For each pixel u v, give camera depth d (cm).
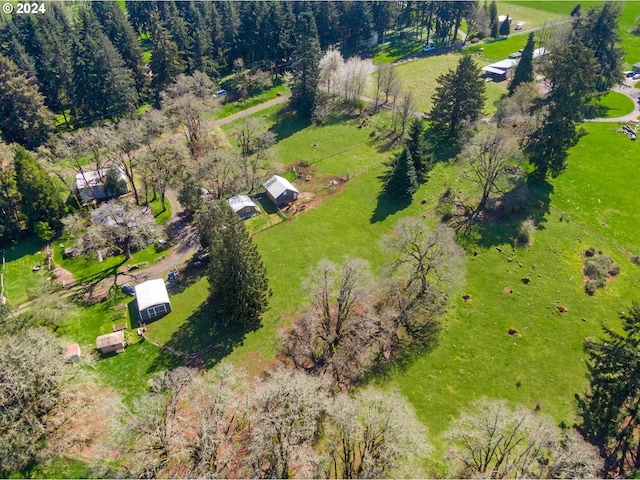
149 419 3669
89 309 5800
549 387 4759
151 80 11862
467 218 7150
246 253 5109
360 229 7075
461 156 7919
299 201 7812
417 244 5725
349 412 3525
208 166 7525
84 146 7306
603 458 4097
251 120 9244
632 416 4159
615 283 6072
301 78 10494
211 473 3372
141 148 8962
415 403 4606
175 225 7425
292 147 9631
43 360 4088
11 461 3816
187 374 4341
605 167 8500
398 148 9238
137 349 5244
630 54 13462
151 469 3434
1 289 6225
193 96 9088
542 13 18138
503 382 4816
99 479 3881
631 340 4144
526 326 5444
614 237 6869
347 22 14488
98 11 14350
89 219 7350
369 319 5159
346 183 8250
